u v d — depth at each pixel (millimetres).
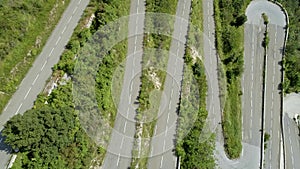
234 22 103000
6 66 65250
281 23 107875
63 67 68312
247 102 91375
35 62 68875
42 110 57500
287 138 90875
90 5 80062
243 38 102188
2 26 67188
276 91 94750
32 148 56625
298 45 105250
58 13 76812
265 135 86812
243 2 107250
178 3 97812
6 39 66500
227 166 79125
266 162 84750
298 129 92812
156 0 92500
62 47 72062
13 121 53844
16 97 64125
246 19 101562
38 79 66875
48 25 74062
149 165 70250
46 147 57281
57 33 73938
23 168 57062
